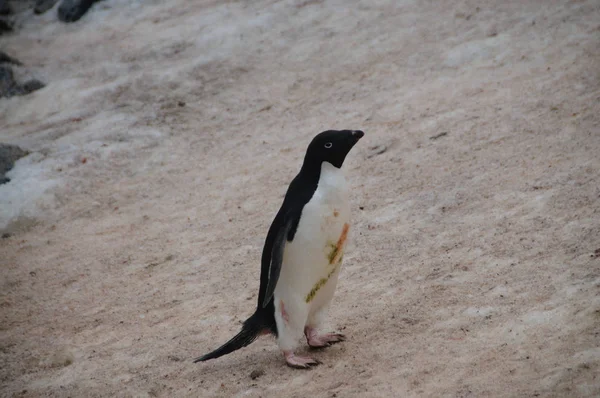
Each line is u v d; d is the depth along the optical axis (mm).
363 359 12203
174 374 13133
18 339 15727
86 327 15750
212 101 26359
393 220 17312
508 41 24984
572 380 10117
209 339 14211
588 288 12641
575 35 24125
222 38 30078
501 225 15789
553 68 22500
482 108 21391
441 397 10484
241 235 18422
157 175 22719
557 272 13492
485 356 11359
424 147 20344
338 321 13766
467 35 26141
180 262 17812
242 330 12422
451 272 14547
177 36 31062
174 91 27250
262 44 29094
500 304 12930
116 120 26000
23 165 23953
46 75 30391
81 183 22844
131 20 33969
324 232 11648
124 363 13930
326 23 29578
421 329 12781
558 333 11500
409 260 15469
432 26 27469
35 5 38031
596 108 19547
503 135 19688
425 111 22266
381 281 14883
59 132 25828
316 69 26750
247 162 22344
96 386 13242
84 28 34375
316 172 11836
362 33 28266
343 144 11680
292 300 11961
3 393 13633
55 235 20422
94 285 17562
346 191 11859
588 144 18031
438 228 16453
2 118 27984
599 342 10922
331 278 12242
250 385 12180
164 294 16500
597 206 15383
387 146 20969
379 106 23391
